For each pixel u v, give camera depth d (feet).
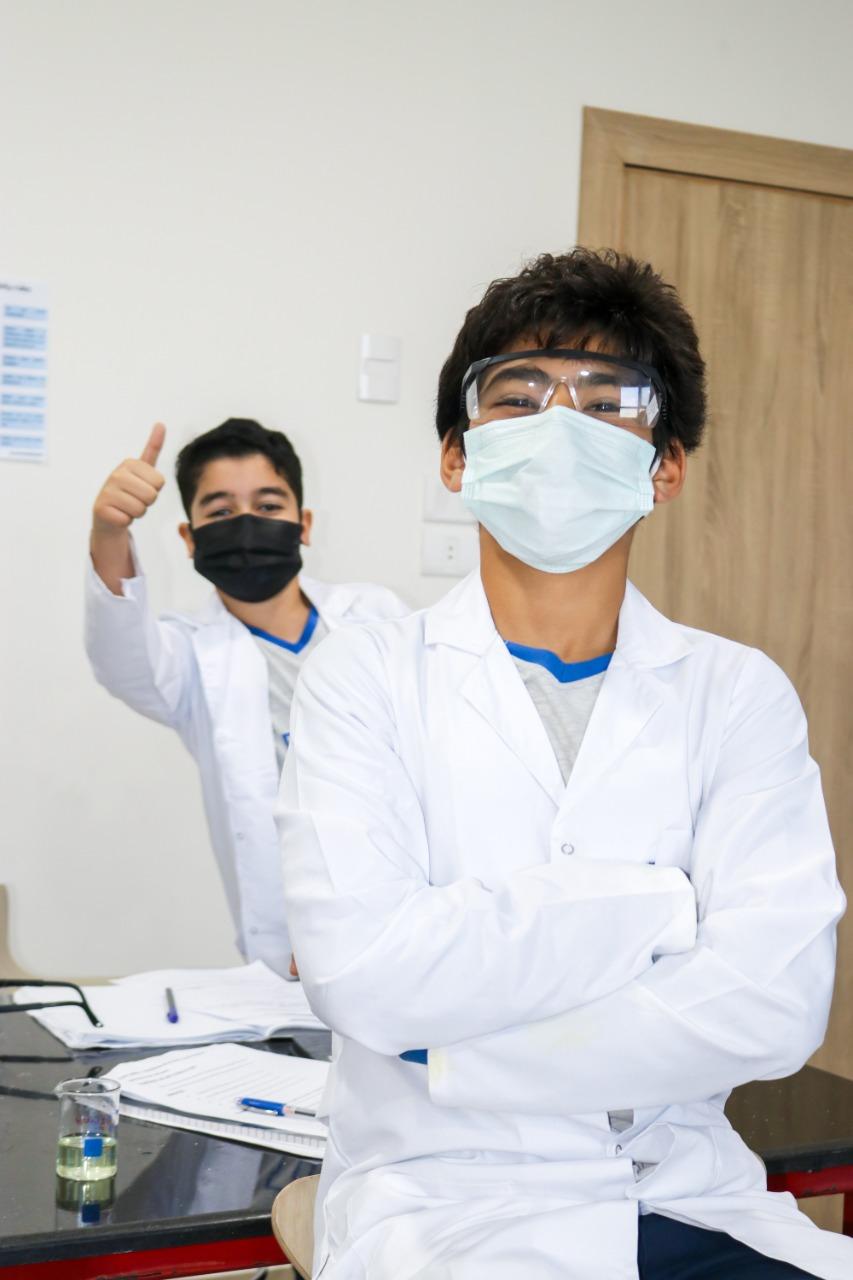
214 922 9.41
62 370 8.96
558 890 3.35
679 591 10.48
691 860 3.70
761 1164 3.61
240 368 9.35
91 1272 3.37
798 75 10.58
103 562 6.53
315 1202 3.57
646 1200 3.25
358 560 9.66
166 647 7.09
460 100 9.75
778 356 10.70
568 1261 3.01
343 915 3.33
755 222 10.58
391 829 3.55
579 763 3.71
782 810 3.66
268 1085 4.39
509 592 3.93
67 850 9.07
